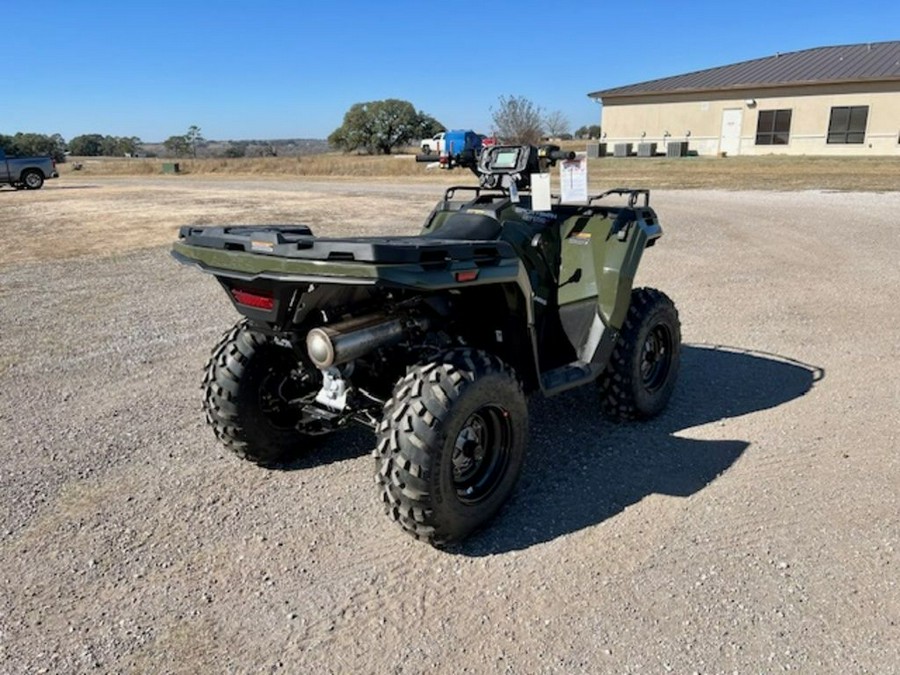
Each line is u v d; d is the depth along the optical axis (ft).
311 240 8.67
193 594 8.87
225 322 22.26
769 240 36.65
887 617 8.18
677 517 10.37
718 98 113.39
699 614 8.29
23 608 8.64
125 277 30.07
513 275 9.79
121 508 10.91
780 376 16.31
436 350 10.19
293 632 8.18
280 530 10.27
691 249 34.37
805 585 8.76
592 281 12.59
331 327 9.19
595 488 11.29
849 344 18.66
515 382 9.90
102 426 14.05
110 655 7.85
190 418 14.42
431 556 9.60
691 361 17.52
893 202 52.24
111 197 72.90
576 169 12.91
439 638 8.02
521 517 10.50
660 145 119.65
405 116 216.54
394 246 8.18
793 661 7.52
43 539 10.09
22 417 14.53
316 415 10.63
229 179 113.09
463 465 9.86
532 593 8.76
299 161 139.54
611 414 13.53
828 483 11.25
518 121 108.17
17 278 30.01
